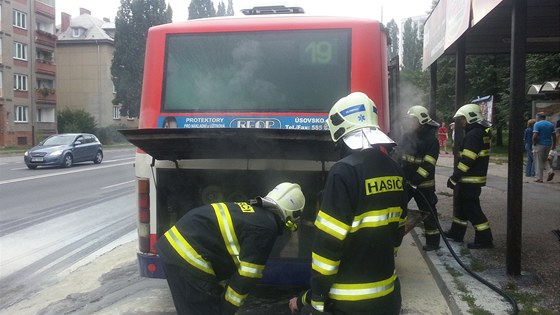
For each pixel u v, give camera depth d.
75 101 57.06
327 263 2.60
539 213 8.66
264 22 5.03
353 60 4.86
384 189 2.69
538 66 22.53
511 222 5.32
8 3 39.50
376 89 4.83
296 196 3.48
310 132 3.87
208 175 4.70
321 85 4.91
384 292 2.72
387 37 5.35
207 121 5.03
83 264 6.77
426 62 10.44
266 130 3.84
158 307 5.17
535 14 7.68
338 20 4.93
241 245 3.29
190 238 3.34
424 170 6.25
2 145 38.97
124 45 47.09
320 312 2.66
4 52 39.09
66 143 22.42
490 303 4.66
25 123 41.81
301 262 4.52
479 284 5.19
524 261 5.86
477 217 6.52
